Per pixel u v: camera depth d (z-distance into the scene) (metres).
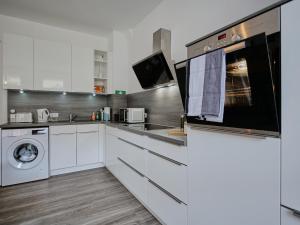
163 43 2.26
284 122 0.75
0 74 2.84
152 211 1.79
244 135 0.92
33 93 3.18
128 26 3.36
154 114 2.85
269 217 0.81
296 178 0.71
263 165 0.84
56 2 2.55
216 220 1.08
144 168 1.91
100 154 3.28
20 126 2.57
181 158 1.37
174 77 2.13
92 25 3.29
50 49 3.02
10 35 2.74
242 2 1.55
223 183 1.04
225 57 0.97
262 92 0.81
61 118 3.42
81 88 3.29
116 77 3.60
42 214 1.83
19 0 2.49
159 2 2.60
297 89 0.70
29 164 2.62
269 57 0.77
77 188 2.44
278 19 0.77
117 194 2.27
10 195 2.23
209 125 1.11
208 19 1.87
